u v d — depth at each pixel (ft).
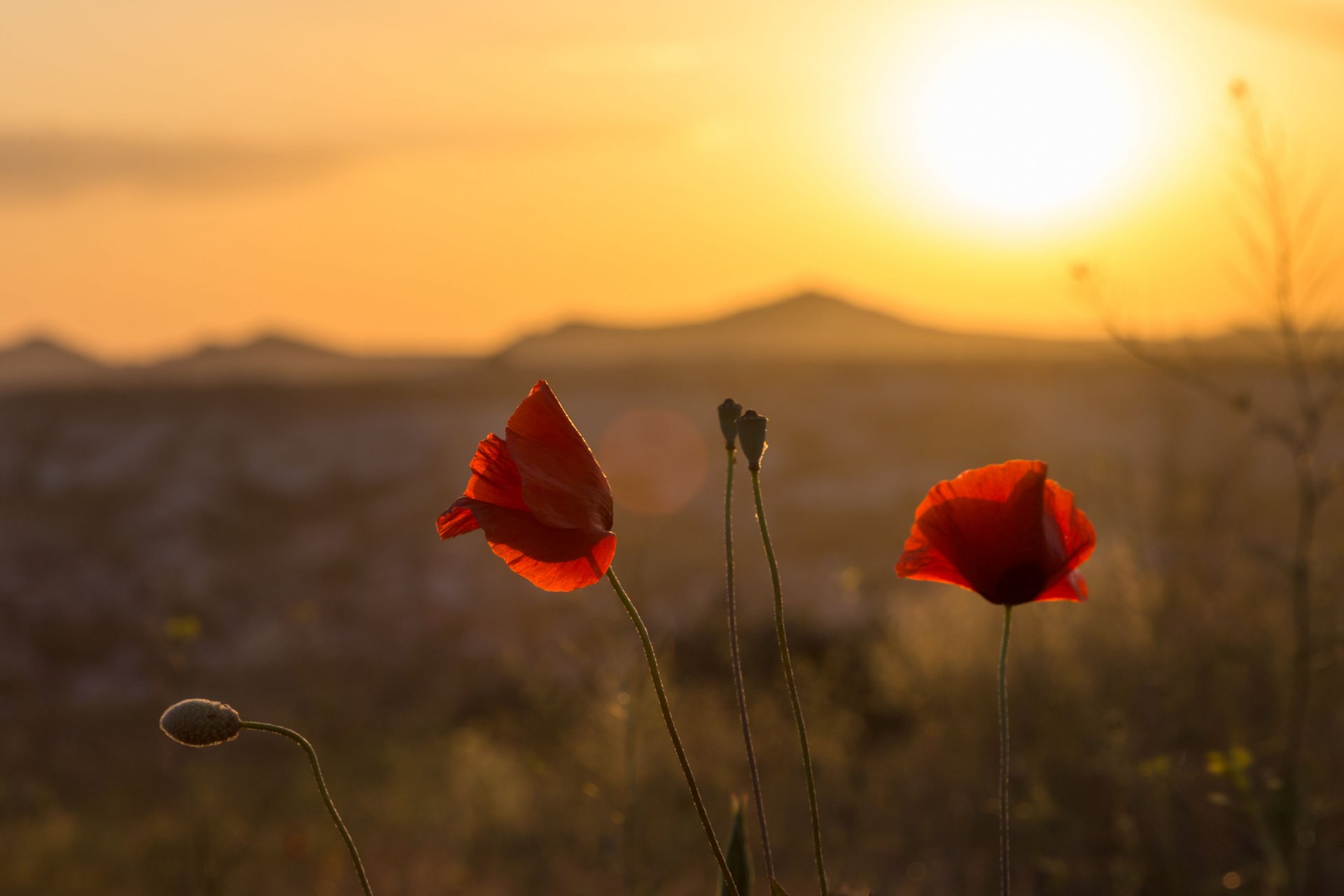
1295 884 10.03
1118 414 103.14
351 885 20.39
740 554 77.30
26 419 116.06
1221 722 13.07
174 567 81.71
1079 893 12.37
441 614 69.46
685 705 22.08
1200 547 16.10
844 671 23.24
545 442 4.96
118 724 51.11
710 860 15.61
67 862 23.99
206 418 117.50
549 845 18.85
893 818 15.80
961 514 5.33
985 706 17.20
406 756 31.91
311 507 98.84
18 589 79.00
